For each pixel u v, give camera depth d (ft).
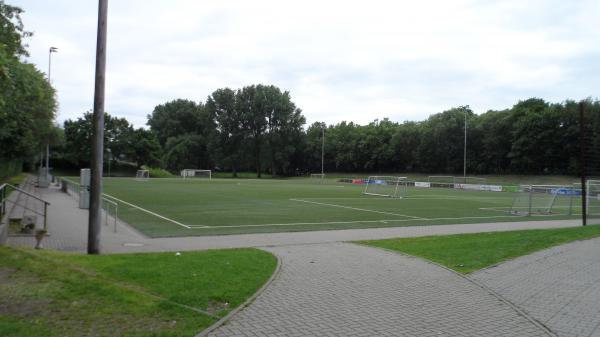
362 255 38.09
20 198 86.33
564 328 20.81
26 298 22.36
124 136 313.32
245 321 20.71
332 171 385.70
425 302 24.71
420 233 54.60
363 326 20.62
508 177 271.08
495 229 59.88
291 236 50.75
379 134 361.10
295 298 24.76
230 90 345.51
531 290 27.50
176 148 354.95
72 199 94.99
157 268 29.50
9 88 36.32
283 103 346.74
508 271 32.45
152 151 325.83
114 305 21.74
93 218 36.58
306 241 46.88
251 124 346.13
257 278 28.45
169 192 129.59
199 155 367.86
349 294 25.95
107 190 135.23
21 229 46.85
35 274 26.30
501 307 23.95
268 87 348.18
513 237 48.44
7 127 70.08
